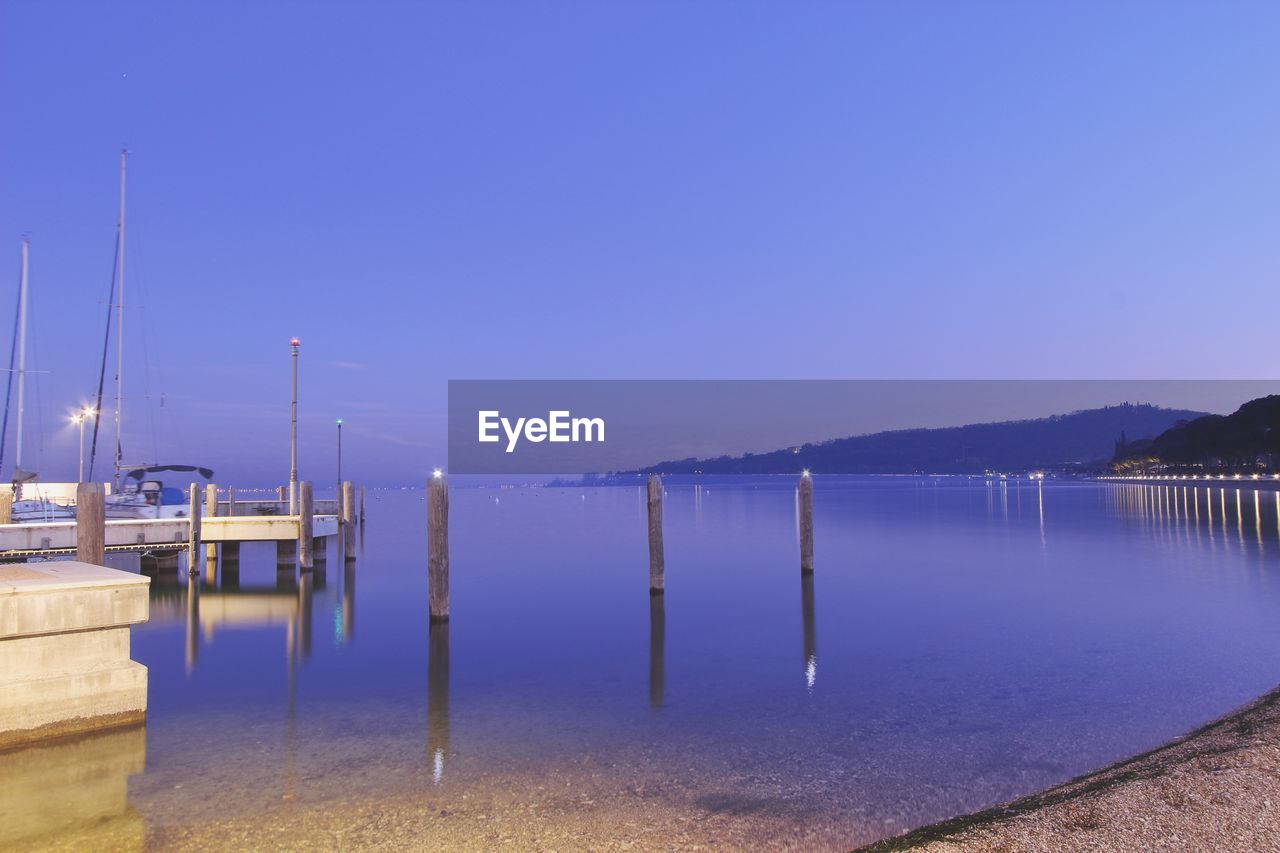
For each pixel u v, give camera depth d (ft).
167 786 28.78
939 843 21.53
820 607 67.21
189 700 41.60
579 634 58.23
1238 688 39.73
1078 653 48.32
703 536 146.20
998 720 35.50
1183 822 21.93
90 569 37.04
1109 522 169.17
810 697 40.29
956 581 81.15
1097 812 23.00
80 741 32.30
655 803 26.86
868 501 325.62
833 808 26.11
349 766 30.99
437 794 27.94
